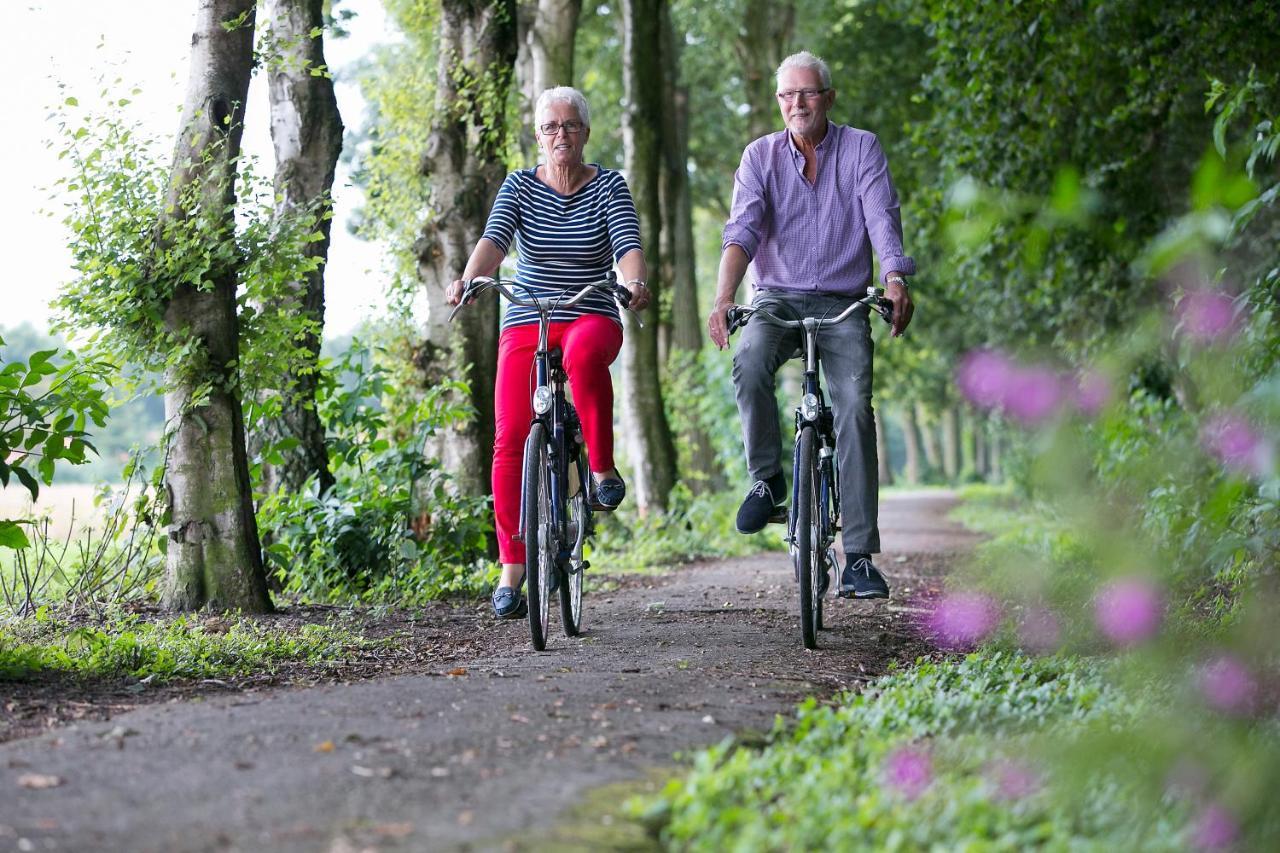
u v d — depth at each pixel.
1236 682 3.24
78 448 8.50
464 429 15.44
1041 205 2.40
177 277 10.16
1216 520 3.10
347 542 12.12
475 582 12.64
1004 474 63.12
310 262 10.69
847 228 8.47
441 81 15.64
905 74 36.38
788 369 33.31
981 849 3.49
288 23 12.41
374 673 7.32
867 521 8.25
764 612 10.77
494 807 4.08
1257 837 3.33
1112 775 3.12
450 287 8.32
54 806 4.04
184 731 5.14
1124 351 2.61
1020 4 16.59
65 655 7.26
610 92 37.69
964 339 39.50
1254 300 6.85
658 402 22.89
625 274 8.43
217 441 10.36
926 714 5.58
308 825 3.87
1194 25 15.45
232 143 10.43
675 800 4.03
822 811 3.85
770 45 36.34
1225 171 2.55
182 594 10.27
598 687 6.35
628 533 21.36
